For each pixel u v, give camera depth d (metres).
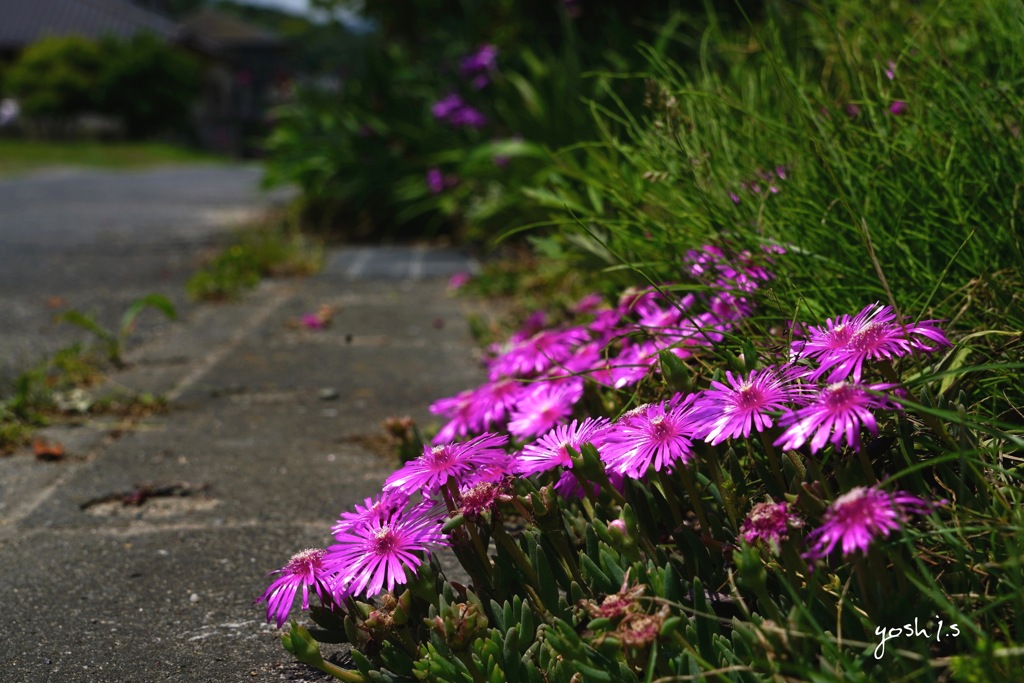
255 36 25.48
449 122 3.16
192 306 2.14
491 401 0.88
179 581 0.88
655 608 0.66
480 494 0.69
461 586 0.70
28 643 0.80
